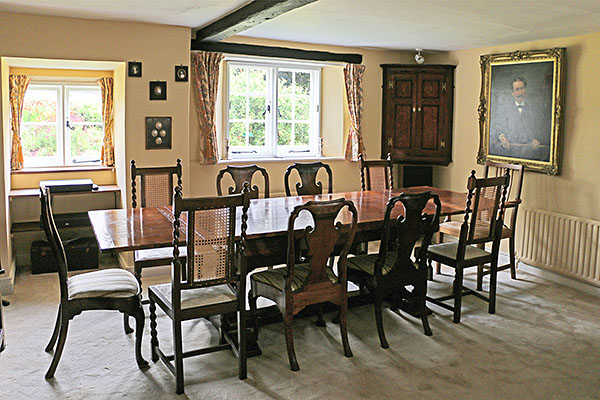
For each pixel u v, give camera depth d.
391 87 6.37
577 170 4.96
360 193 4.92
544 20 4.20
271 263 3.56
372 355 3.44
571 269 4.94
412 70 6.29
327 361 3.34
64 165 5.85
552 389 3.04
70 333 3.72
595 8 3.75
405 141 6.43
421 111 6.34
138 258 3.86
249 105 6.09
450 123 6.30
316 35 5.31
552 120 5.08
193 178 5.57
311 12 4.09
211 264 2.99
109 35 4.68
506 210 5.62
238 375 3.15
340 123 6.45
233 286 3.25
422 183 6.65
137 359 3.23
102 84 5.73
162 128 5.03
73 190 5.27
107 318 4.00
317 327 3.88
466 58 6.11
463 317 4.12
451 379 3.13
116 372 3.18
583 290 4.84
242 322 3.08
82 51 4.60
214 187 5.70
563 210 5.10
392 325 3.94
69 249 5.13
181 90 5.06
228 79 5.90
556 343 3.67
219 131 5.90
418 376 3.16
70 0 3.84
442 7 3.81
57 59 4.52
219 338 3.67
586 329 3.92
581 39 4.86
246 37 5.56
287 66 6.23
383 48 6.23
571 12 3.89
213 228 2.97
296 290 3.22
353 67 6.18
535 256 5.31
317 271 3.25
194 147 5.53
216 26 4.64
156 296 3.20
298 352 3.46
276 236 3.40
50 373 3.09
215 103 5.58
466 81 6.13
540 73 5.17
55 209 5.50
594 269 4.73
